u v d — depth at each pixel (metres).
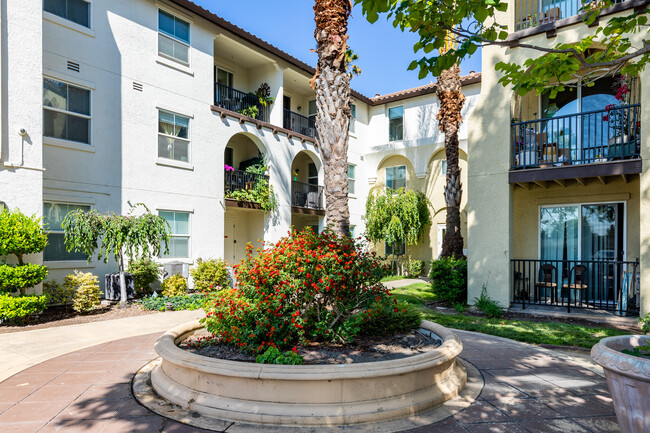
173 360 4.12
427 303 10.42
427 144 19.06
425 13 4.32
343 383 3.65
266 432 3.38
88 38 10.80
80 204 10.66
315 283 4.88
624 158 8.59
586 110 9.86
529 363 5.44
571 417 3.76
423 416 3.74
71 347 6.32
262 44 15.75
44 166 9.91
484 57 9.65
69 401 4.09
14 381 4.71
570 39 8.59
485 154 9.54
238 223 16.94
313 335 5.12
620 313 8.23
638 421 2.93
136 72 11.88
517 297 10.01
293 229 5.48
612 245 9.34
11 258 8.34
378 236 18.67
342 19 7.19
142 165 11.95
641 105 7.78
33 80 8.78
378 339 5.51
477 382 4.68
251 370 3.67
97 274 10.92
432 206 19.06
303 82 19.05
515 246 10.48
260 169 16.14
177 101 12.94
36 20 8.89
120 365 5.32
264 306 4.72
